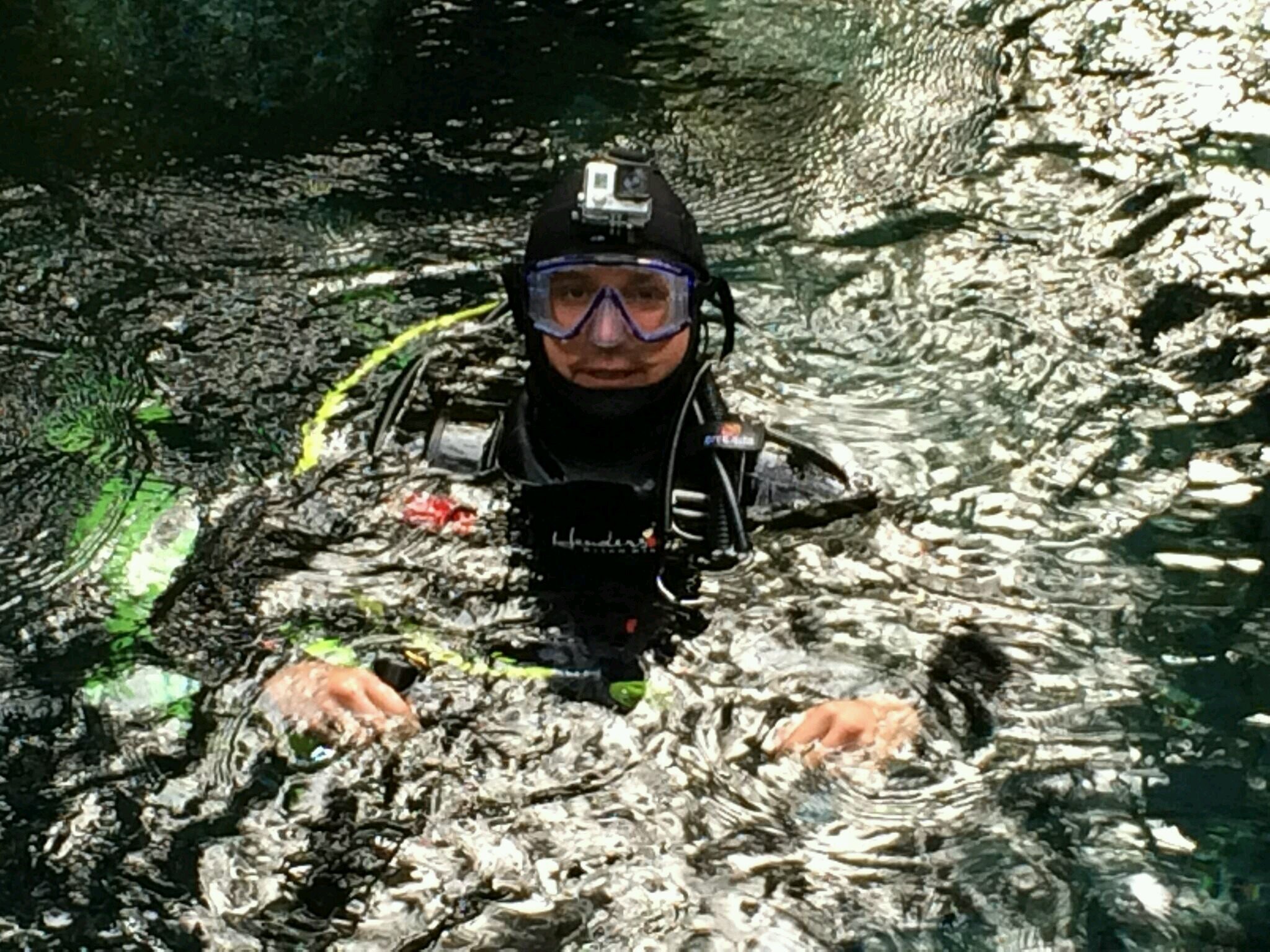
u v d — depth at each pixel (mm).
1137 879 1045
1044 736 1169
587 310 1280
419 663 1223
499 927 1005
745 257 1872
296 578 1315
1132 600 1322
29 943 993
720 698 1196
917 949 990
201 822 1084
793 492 1421
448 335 1673
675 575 1319
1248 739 1164
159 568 1339
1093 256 1865
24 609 1294
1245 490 1464
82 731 1162
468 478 1422
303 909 1019
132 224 1937
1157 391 1617
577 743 1150
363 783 1112
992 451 1520
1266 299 1770
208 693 1196
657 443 1358
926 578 1338
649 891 1031
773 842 1072
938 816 1095
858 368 1659
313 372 1650
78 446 1518
